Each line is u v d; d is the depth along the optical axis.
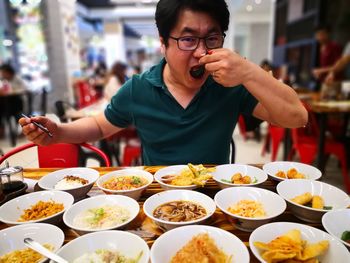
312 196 0.93
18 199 0.94
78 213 0.87
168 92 1.27
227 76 0.94
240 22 12.13
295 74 6.93
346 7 5.22
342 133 3.27
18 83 5.82
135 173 1.19
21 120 1.10
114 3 10.89
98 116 1.44
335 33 5.52
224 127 1.32
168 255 0.70
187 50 1.05
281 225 0.77
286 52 7.89
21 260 0.71
